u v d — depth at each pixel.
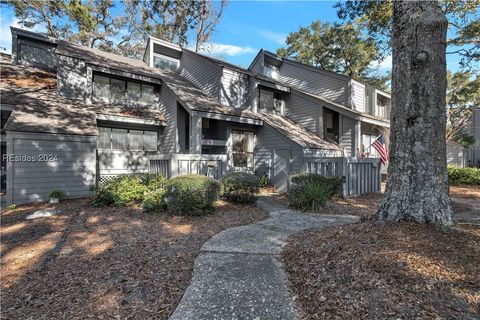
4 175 11.55
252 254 4.04
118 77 13.15
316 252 3.61
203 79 15.21
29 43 13.52
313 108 15.42
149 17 24.12
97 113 11.30
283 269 3.51
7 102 9.81
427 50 3.73
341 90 16.59
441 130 3.74
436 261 2.70
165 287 3.13
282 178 11.92
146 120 12.70
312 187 7.57
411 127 3.81
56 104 10.97
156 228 5.44
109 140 12.30
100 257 4.02
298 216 6.54
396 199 3.89
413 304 2.29
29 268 3.73
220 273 3.41
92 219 6.14
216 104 13.22
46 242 4.74
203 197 6.48
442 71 3.77
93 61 12.27
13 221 6.32
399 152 3.93
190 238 4.84
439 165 3.69
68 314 2.67
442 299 2.27
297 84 18.81
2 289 3.21
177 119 12.91
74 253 4.20
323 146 13.00
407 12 3.93
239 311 2.60
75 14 18.78
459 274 2.48
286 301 2.76
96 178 10.75
